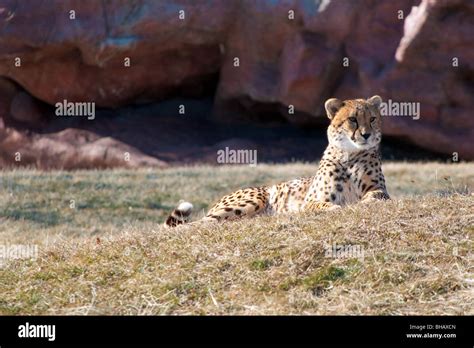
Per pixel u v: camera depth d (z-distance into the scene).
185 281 10.85
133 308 10.51
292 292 10.47
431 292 10.31
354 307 10.12
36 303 10.91
